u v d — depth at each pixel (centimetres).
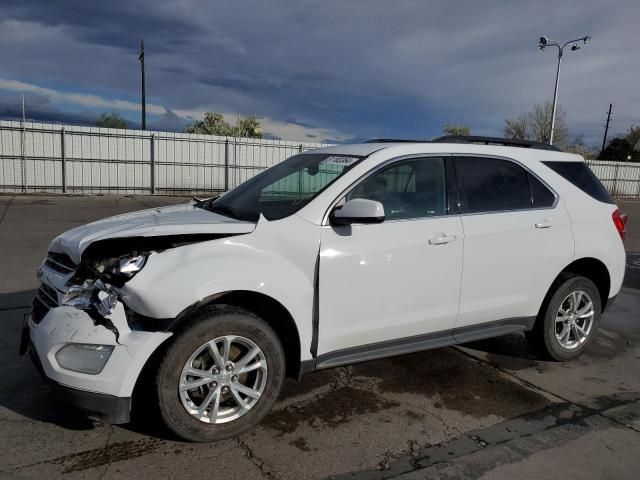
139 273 291
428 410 374
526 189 443
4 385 381
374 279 359
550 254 439
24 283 654
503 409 380
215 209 409
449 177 407
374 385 412
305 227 341
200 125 3234
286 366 356
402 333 381
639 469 309
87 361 287
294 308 332
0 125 1869
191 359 305
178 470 290
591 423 363
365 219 332
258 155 2348
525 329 445
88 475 282
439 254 383
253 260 320
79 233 343
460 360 471
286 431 338
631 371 463
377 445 325
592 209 471
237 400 322
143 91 3778
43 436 318
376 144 423
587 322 482
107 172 2073
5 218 1267
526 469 305
